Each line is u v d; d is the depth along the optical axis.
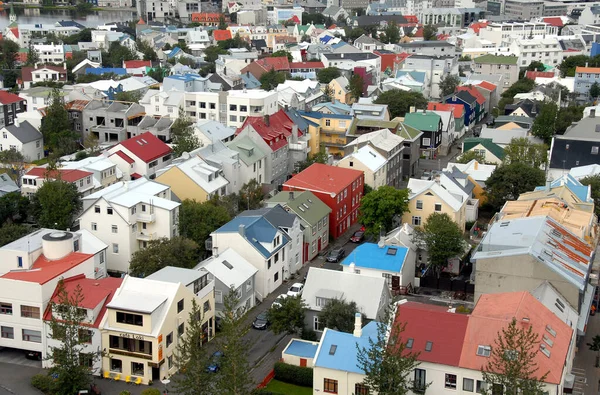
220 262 95.88
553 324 73.38
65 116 174.25
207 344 87.38
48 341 82.50
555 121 170.75
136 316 79.12
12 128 165.62
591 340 88.56
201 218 109.75
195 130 155.25
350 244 121.94
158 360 79.19
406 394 69.56
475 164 141.88
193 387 69.25
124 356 80.06
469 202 127.69
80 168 133.38
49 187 116.38
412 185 124.94
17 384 78.50
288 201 115.50
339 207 123.88
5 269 88.31
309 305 87.50
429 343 70.31
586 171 131.00
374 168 137.25
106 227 107.19
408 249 100.38
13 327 83.38
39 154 171.25
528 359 63.84
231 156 135.88
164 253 96.44
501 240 89.75
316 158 151.12
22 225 111.31
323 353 73.31
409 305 78.94
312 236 114.56
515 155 145.12
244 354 77.94
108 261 108.25
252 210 112.31
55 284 83.75
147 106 183.38
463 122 197.38
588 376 79.81
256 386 78.31
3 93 194.12
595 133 152.75
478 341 69.44
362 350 71.81
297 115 164.75
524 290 85.00
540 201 105.81
